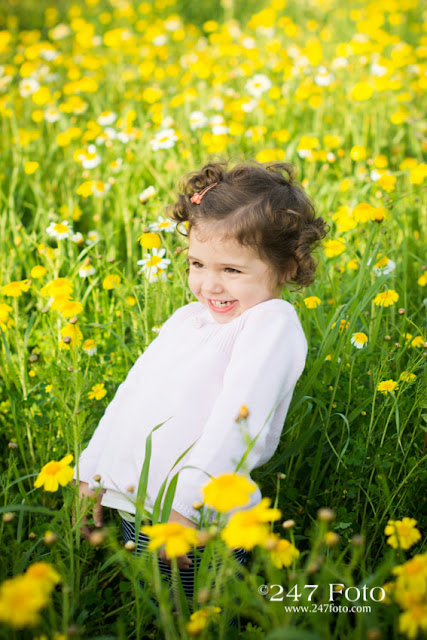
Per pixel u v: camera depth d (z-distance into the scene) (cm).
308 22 622
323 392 183
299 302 199
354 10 673
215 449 139
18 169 332
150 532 108
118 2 730
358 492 171
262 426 141
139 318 214
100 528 164
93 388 194
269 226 154
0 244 271
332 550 150
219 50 543
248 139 386
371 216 202
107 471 158
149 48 586
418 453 176
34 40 610
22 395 205
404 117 359
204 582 124
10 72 475
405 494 170
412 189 303
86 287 256
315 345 208
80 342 195
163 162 344
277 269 160
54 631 114
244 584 112
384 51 551
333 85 426
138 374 170
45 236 259
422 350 193
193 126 354
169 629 115
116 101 487
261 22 597
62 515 149
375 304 208
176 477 134
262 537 99
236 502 103
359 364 197
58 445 192
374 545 168
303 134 379
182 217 179
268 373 145
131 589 147
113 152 353
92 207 334
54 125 443
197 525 139
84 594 143
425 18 691
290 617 110
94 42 577
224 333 157
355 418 186
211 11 782
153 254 201
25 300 269
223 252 154
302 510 174
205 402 152
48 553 153
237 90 470
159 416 154
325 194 303
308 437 174
